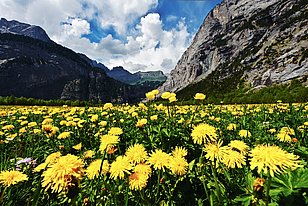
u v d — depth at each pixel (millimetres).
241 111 9844
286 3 193250
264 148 1498
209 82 180625
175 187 2496
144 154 2232
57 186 1510
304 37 135000
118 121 6465
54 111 10492
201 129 2080
